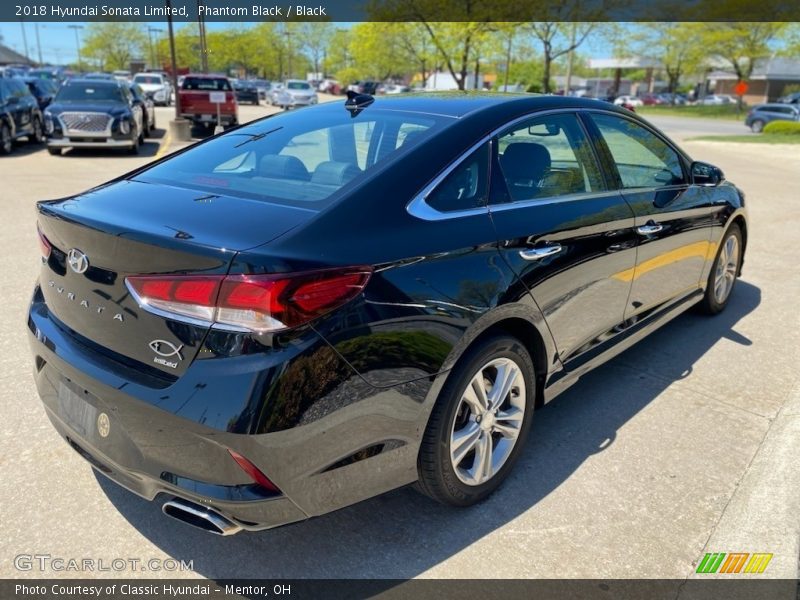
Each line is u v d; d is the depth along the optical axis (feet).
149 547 8.47
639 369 13.93
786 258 23.12
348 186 8.13
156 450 7.20
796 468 10.44
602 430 11.50
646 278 12.44
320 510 7.47
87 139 47.09
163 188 8.91
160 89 122.31
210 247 6.78
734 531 9.00
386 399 7.55
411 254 7.80
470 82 141.49
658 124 125.90
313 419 6.95
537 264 9.35
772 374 13.80
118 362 7.52
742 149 70.44
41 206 8.51
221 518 7.07
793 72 220.02
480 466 9.16
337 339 7.05
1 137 47.16
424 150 8.77
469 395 8.74
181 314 6.89
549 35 99.71
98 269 7.57
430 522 9.06
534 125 10.27
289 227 7.30
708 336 15.76
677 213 13.05
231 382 6.69
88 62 328.08
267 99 143.13
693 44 160.76
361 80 212.84
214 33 217.36
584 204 10.59
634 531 8.95
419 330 7.76
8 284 17.99
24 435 10.73
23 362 13.32
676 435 11.37
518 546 8.63
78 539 8.55
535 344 9.94
